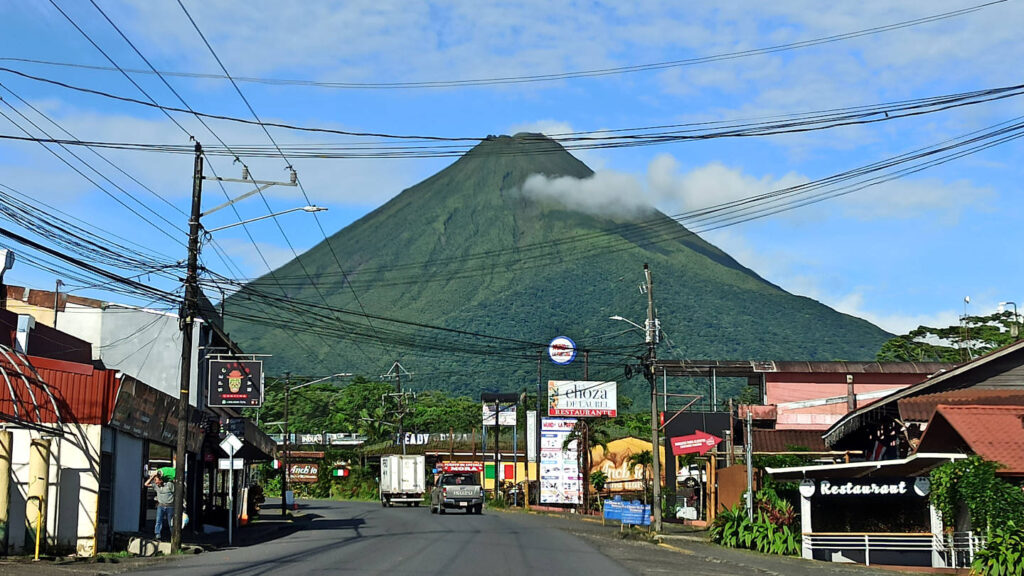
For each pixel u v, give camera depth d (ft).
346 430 481.87
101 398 81.15
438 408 485.15
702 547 102.58
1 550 73.51
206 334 145.59
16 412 76.07
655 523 128.77
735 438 179.63
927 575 78.13
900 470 91.15
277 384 540.11
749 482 105.29
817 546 91.91
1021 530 72.59
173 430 104.47
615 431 327.47
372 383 539.29
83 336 140.46
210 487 135.23
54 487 79.41
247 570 65.62
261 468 342.64
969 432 81.30
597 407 228.63
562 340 245.04
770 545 97.04
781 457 129.90
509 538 105.60
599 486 226.58
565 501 225.15
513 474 289.12
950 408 84.28
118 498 88.28
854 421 121.08
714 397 198.08
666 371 198.29
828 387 193.67
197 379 142.10
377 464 357.41
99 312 141.49
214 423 123.34
